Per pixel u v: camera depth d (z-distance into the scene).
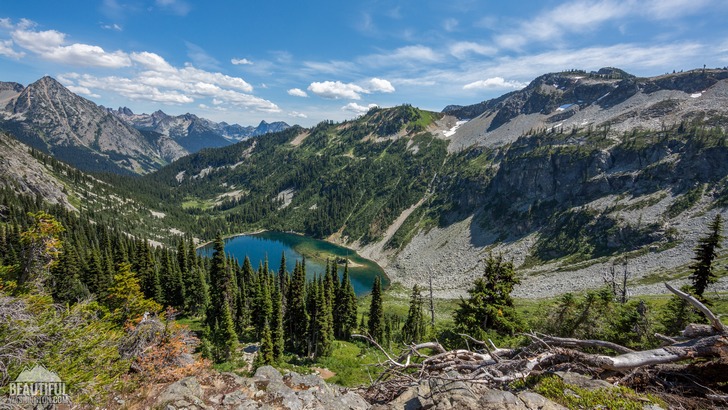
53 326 11.02
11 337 9.86
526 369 8.30
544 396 7.13
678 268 85.75
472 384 7.48
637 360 7.76
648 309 22.59
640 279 86.56
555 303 25.67
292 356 51.28
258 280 68.19
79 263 63.91
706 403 6.86
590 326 22.94
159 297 63.16
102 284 56.59
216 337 40.72
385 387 8.70
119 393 9.42
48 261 22.62
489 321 24.97
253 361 39.97
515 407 6.25
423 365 8.42
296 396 8.49
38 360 9.85
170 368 13.90
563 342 9.03
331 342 50.34
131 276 37.97
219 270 53.59
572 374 7.79
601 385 7.22
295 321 54.72
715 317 7.61
